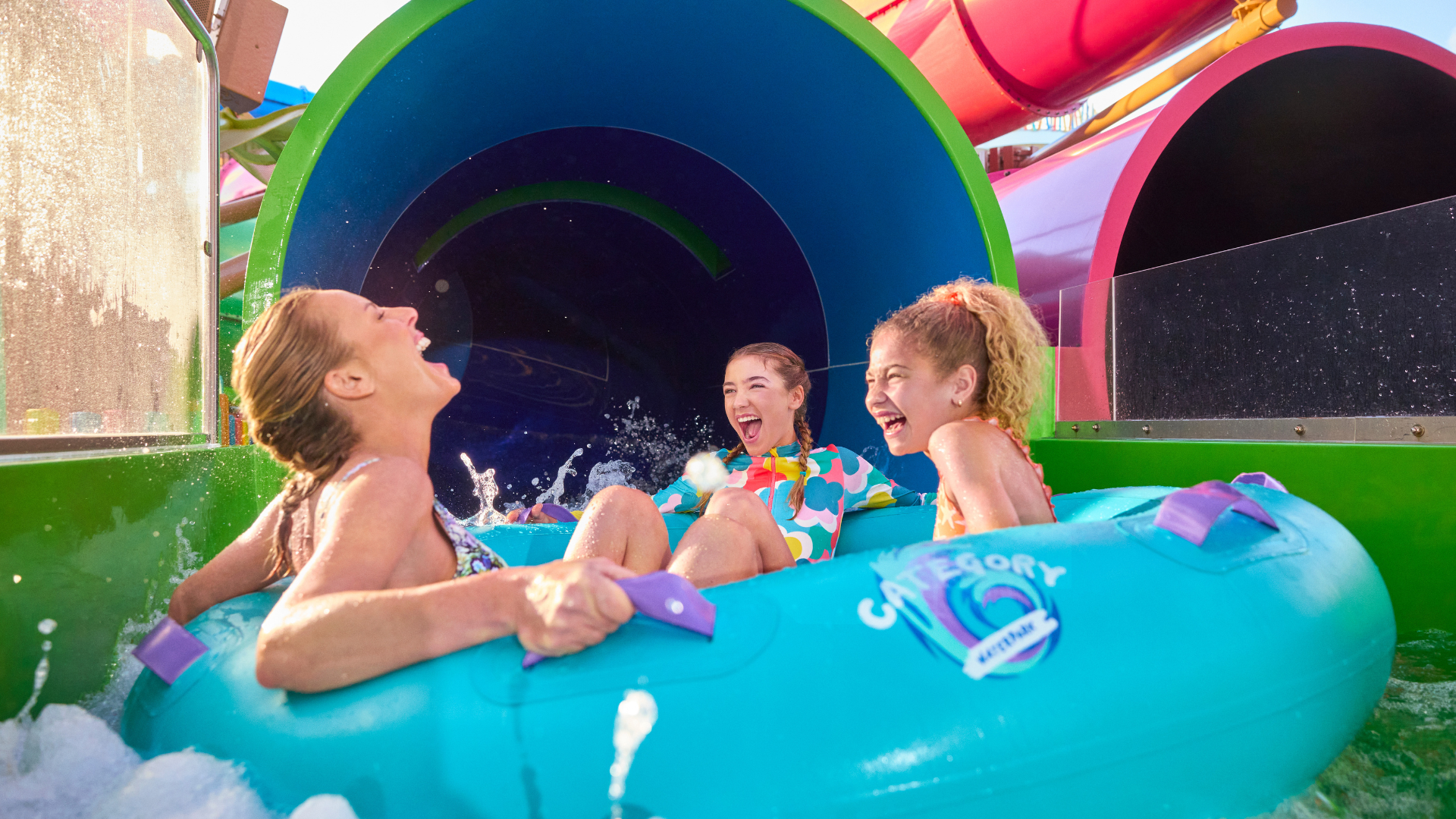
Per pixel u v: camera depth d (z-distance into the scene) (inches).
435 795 35.5
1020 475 62.5
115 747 42.9
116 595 59.9
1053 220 158.7
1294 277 94.5
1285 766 44.1
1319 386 91.7
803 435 108.3
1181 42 188.4
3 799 39.6
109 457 59.9
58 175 68.1
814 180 158.1
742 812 34.5
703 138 167.9
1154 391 115.4
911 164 131.9
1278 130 167.5
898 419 70.9
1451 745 57.1
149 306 85.0
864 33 119.7
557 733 35.9
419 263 172.1
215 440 99.7
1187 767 40.3
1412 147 171.0
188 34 95.9
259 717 39.5
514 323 214.8
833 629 39.8
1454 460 77.4
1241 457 98.4
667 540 70.9
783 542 73.7
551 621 37.7
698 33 130.7
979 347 69.2
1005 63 198.8
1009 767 36.9
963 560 44.2
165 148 89.1
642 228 204.4
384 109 114.1
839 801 34.9
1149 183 176.7
